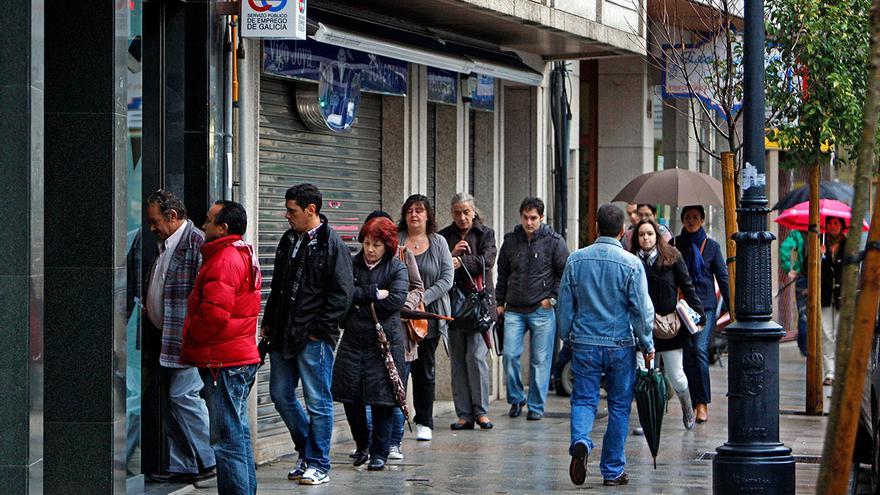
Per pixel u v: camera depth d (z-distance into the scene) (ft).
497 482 57.41
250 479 48.91
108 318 48.11
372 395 58.03
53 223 48.19
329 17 67.77
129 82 52.60
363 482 57.21
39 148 42.29
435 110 84.23
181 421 55.31
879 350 52.03
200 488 55.21
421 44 74.38
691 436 71.77
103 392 48.19
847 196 96.94
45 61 48.11
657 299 72.08
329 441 56.49
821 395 81.35
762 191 52.85
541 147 95.09
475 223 73.82
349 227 74.64
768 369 52.11
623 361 56.18
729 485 51.83
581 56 93.66
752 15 52.80
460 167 84.74
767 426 52.06
